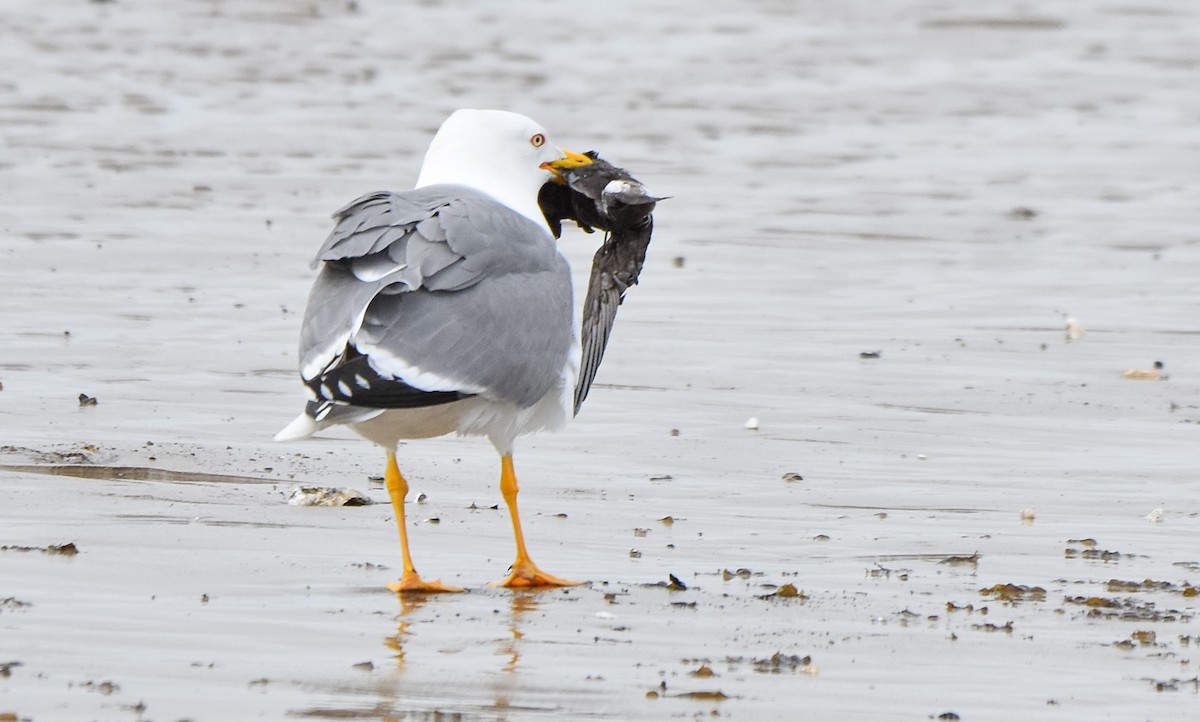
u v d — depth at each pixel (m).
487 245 10.62
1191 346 19.14
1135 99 40.69
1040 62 45.34
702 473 13.76
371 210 10.63
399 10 50.66
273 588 10.27
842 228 26.28
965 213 27.73
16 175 27.70
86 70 39.28
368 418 10.07
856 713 8.34
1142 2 55.19
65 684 8.33
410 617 9.79
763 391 16.72
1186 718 8.38
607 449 14.44
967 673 9.00
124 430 14.33
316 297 10.45
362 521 11.99
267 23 47.44
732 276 22.58
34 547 10.83
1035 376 17.61
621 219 11.40
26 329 18.22
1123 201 29.06
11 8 47.91
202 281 21.11
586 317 11.33
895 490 13.35
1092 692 8.73
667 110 37.28
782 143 34.19
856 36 48.56
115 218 24.70
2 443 13.64
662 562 11.21
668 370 17.47
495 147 11.52
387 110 35.91
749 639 9.51
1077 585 10.82
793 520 12.40
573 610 10.04
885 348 18.73
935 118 37.81
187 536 11.29
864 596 10.45
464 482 13.26
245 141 31.92
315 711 8.06
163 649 8.95
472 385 10.37
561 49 45.22
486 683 8.59
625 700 8.40
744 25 49.97
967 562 11.34
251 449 13.91
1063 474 13.95
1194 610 10.24
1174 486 13.62
